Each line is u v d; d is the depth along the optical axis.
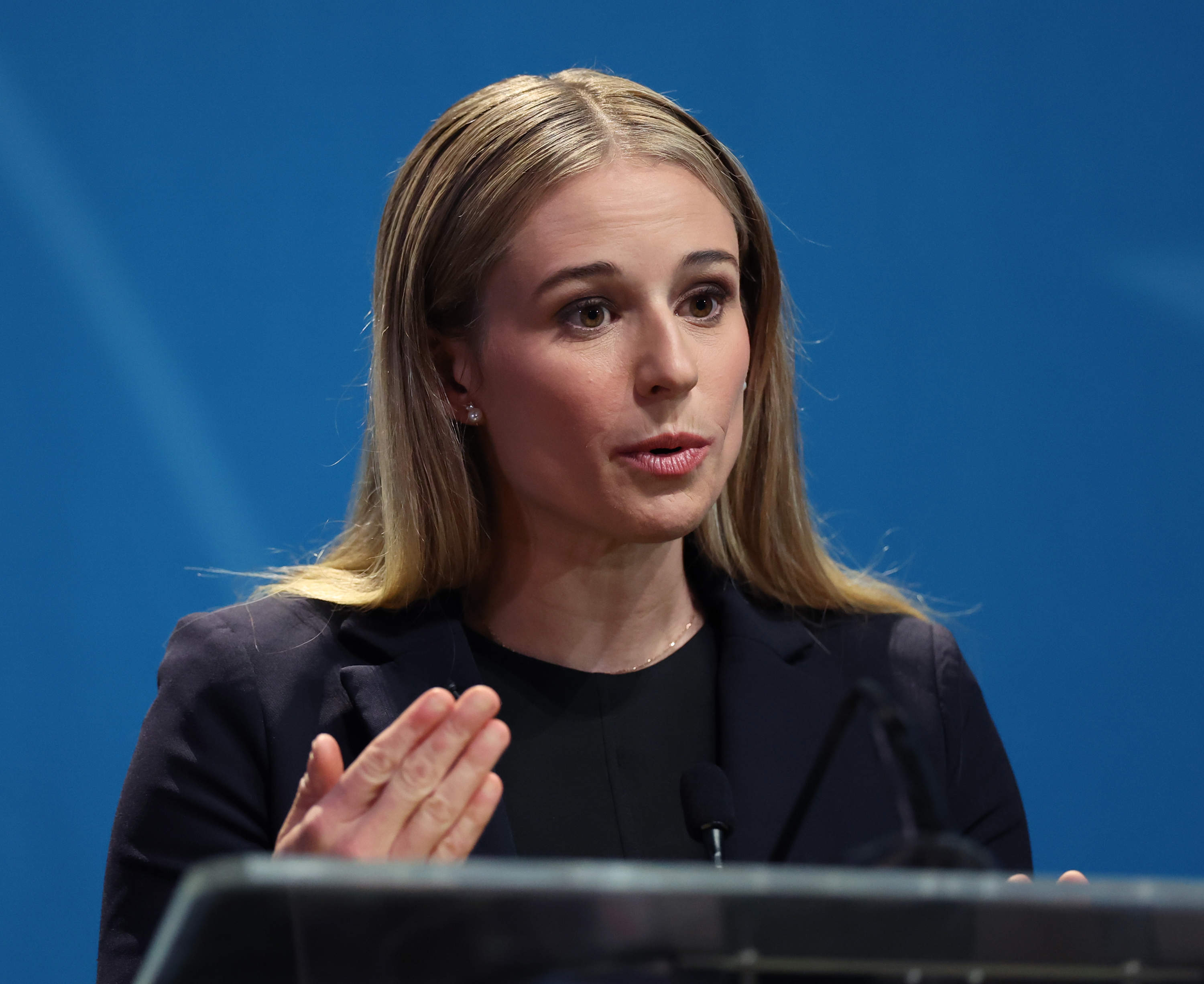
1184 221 12.45
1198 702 12.44
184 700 5.82
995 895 2.71
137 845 5.59
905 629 6.71
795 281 12.17
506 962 2.87
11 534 10.76
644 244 5.53
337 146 11.36
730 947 2.88
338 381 11.29
